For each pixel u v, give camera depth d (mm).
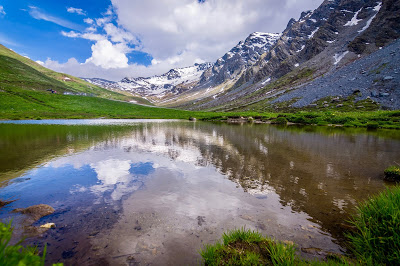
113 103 146375
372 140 24547
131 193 8266
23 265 1911
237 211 6746
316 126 50812
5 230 2168
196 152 16656
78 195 8055
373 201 4691
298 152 16875
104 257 4488
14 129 35406
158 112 133125
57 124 51375
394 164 13109
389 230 3779
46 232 5441
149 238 5203
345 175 10773
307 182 9680
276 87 175375
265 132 34344
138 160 13875
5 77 149750
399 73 81562
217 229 5648
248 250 4211
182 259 4410
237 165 12719
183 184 9320
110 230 5566
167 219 6188
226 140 23922
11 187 8867
